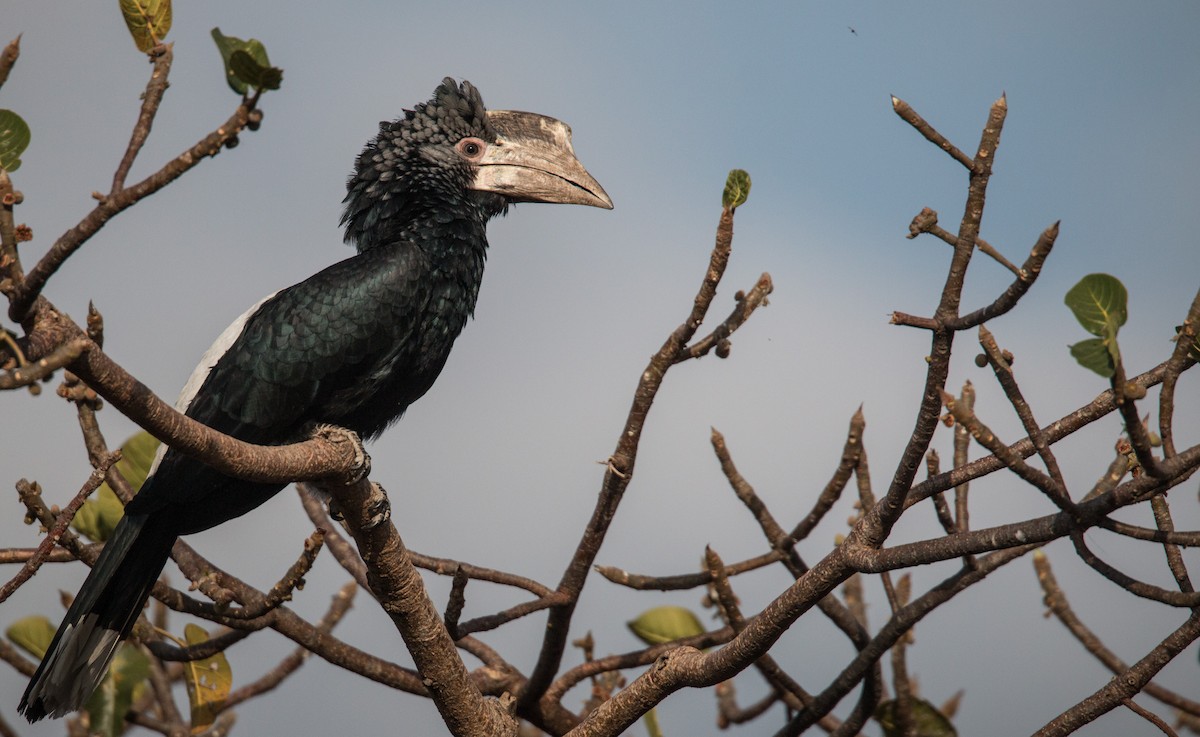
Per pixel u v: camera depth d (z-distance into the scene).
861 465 11.16
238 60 6.17
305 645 10.36
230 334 11.57
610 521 10.44
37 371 5.60
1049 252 7.05
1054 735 8.39
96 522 12.00
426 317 11.97
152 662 11.57
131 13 6.86
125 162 6.55
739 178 9.38
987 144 7.52
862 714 10.77
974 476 8.32
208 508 10.56
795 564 11.16
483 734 9.79
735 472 11.20
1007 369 7.36
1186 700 11.14
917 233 7.64
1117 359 6.52
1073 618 11.52
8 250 6.26
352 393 11.42
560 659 10.73
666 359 10.02
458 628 10.23
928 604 9.98
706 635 11.29
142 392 6.38
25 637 11.97
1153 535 7.18
